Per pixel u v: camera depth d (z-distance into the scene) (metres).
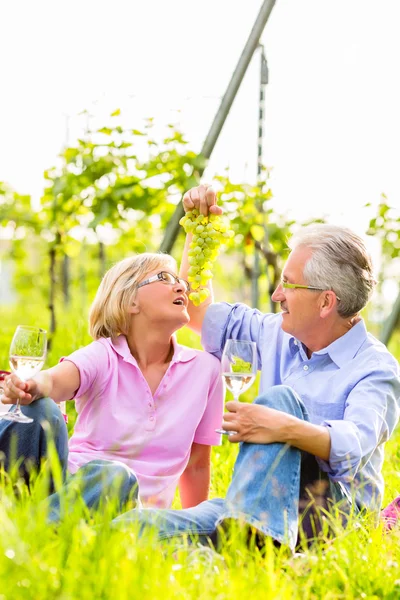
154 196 8.15
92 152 8.11
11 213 10.45
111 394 3.98
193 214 4.39
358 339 4.02
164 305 4.06
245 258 11.48
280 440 3.25
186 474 4.27
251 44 6.47
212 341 4.48
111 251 14.18
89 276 15.05
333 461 3.37
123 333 4.14
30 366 3.72
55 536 2.78
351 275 3.92
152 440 3.97
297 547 3.40
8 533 2.63
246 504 3.16
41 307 16.89
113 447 3.94
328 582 2.89
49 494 3.43
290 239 4.16
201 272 4.32
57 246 8.72
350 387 3.87
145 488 3.88
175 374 4.12
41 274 15.51
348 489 3.69
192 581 2.67
